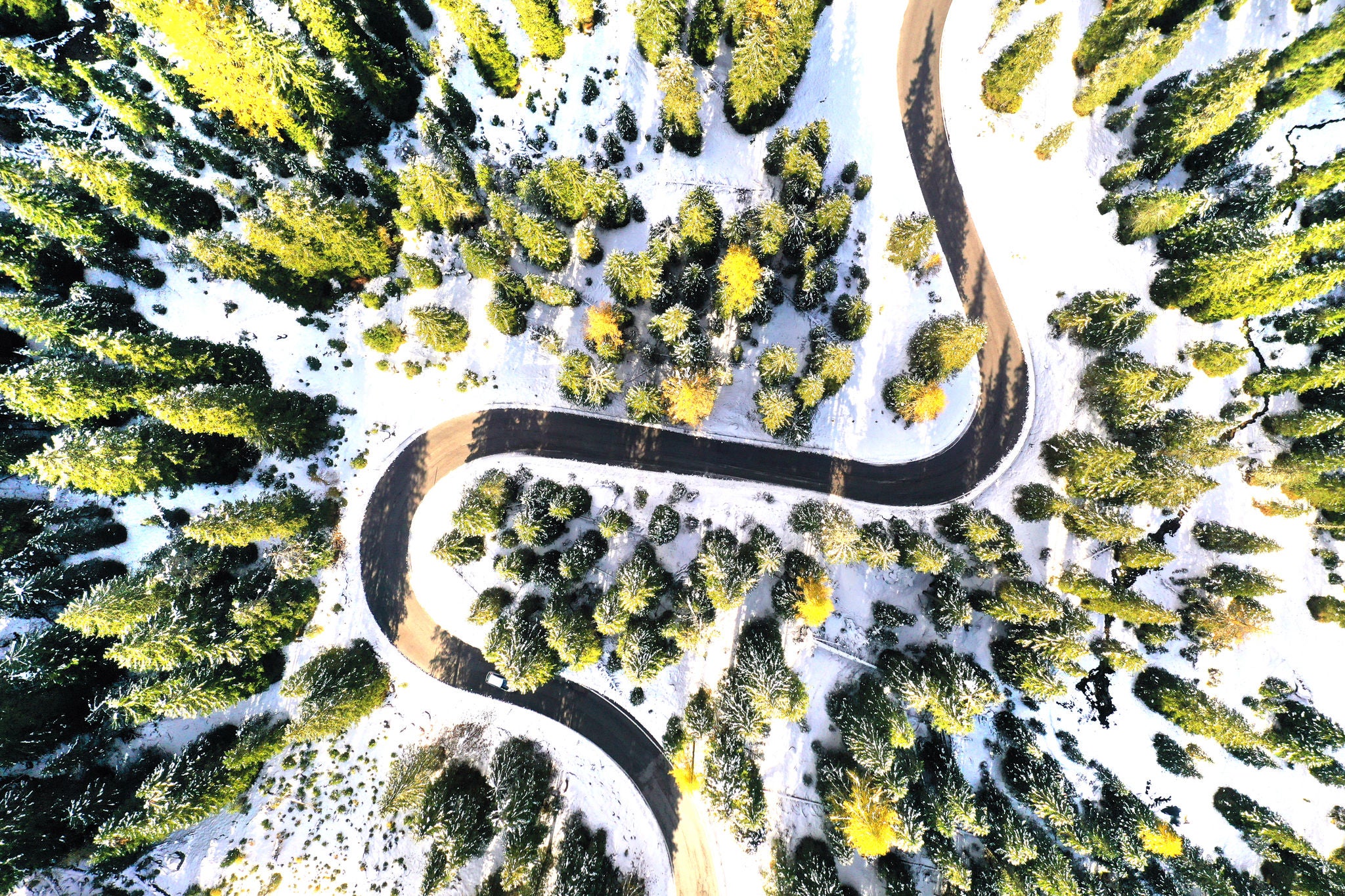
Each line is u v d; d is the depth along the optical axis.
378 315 52.69
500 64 49.22
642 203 52.62
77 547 47.25
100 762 46.47
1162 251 52.09
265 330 51.97
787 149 48.75
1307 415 47.72
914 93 53.25
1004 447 52.25
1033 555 51.72
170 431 44.47
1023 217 52.91
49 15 51.56
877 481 52.22
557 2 51.69
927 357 48.59
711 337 51.72
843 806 42.72
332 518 51.56
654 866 49.12
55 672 42.56
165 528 49.75
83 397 40.97
